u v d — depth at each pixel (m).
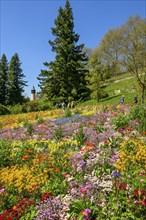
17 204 6.68
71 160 9.06
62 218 6.09
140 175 6.99
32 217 6.21
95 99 45.84
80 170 7.92
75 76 47.78
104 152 8.84
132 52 34.62
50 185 7.52
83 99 47.66
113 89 50.97
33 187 7.42
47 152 10.73
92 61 52.94
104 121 14.83
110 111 18.23
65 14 50.69
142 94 31.41
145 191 6.18
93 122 15.02
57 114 25.38
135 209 5.79
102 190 6.51
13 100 69.06
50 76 47.75
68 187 7.26
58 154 9.97
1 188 7.59
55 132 14.17
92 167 7.95
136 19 35.81
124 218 5.58
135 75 34.25
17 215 6.41
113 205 5.92
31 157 10.15
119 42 36.56
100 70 58.09
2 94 68.88
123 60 35.91
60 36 50.22
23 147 11.15
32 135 15.26
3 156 9.81
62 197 6.89
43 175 8.09
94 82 46.62
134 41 35.06
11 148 11.06
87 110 24.14
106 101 43.00
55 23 50.91
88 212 5.66
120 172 7.42
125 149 8.88
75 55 49.44
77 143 11.33
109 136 10.97
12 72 69.88
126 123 12.26
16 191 7.46
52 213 6.21
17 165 9.40
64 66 47.56
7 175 8.30
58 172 8.10
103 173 7.39
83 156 9.01
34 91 67.19
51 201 6.52
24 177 8.07
